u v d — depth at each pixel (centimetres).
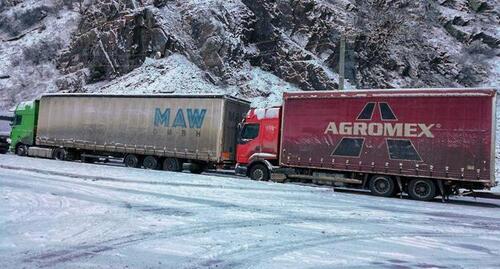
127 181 1806
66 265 681
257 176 2209
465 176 1759
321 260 771
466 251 885
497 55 4966
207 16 4528
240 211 1253
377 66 4619
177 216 1127
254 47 4544
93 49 5016
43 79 5500
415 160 1850
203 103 2412
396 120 1898
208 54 4353
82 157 2822
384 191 1917
